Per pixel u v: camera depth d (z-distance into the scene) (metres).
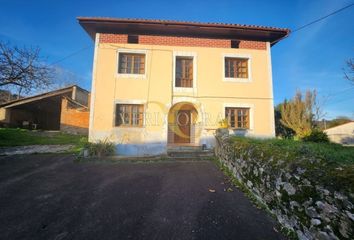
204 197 4.54
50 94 16.23
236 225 3.47
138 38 9.76
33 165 6.93
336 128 25.80
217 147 8.05
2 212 3.83
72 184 5.26
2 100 20.06
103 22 9.17
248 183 4.80
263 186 4.14
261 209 4.01
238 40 10.20
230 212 3.89
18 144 10.47
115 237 3.14
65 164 7.13
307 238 2.90
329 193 2.64
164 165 7.16
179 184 5.30
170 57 9.72
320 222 2.71
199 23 9.25
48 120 21.34
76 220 3.59
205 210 3.96
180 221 3.59
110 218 3.67
